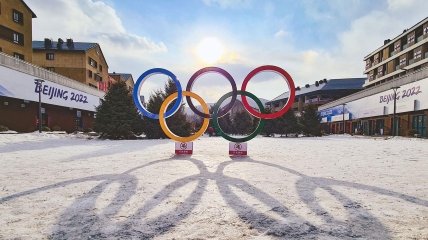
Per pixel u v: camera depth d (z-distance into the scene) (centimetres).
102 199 371
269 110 3728
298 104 6538
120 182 477
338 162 768
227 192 411
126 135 2114
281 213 316
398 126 2927
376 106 3303
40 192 407
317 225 279
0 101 1959
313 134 3522
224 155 945
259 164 721
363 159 841
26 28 2986
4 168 629
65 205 344
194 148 1274
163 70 969
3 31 2709
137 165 686
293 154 994
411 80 2602
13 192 407
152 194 397
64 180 493
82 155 909
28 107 2250
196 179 508
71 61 4162
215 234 258
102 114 2089
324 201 365
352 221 291
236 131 4609
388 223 285
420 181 498
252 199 373
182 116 2308
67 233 259
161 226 277
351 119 4072
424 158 866
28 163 712
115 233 259
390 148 1293
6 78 1862
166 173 571
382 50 4509
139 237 251
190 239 247
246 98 947
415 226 277
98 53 4731
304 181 495
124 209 329
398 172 598
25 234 256
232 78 949
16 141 1516
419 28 3556
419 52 3500
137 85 976
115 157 858
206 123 977
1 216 305
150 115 981
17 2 2848
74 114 2989
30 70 2127
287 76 919
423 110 2483
